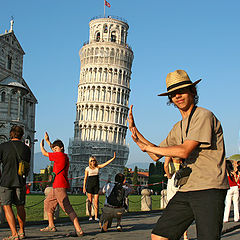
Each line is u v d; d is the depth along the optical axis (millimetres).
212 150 4465
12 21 71125
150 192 21953
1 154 8945
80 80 113688
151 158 5082
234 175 16125
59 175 10383
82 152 107125
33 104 80062
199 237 4234
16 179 8914
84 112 109688
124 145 111125
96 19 114125
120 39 114375
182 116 4977
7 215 8914
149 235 10984
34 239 9430
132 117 5328
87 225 13664
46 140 10945
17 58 72625
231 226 14023
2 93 64062
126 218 17094
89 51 111750
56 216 14789
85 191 15875
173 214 4473
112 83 109812
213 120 4520
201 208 4262
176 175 4473
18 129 9352
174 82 4730
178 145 4398
